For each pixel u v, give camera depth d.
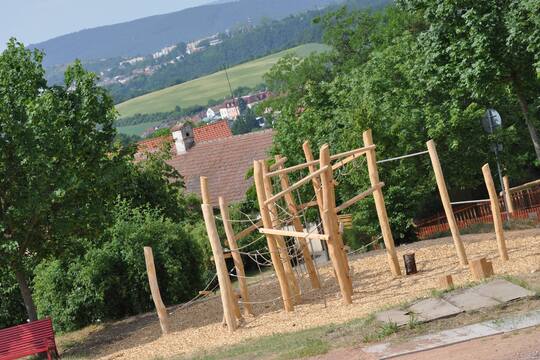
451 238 22.19
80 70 22.67
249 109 116.38
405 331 12.55
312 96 40.00
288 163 34.62
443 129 29.80
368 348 12.12
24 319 27.50
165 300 24.41
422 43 27.03
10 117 20.12
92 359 17.89
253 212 42.28
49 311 24.39
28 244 21.28
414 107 31.69
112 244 24.19
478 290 13.80
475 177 34.81
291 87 63.31
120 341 19.50
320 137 33.88
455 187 35.47
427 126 30.27
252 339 15.87
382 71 33.94
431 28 26.53
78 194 21.64
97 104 22.56
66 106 22.20
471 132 31.42
